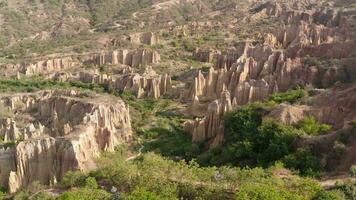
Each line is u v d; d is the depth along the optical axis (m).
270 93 97.44
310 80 97.50
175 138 87.62
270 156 66.38
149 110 108.25
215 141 77.62
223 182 52.59
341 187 50.38
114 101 100.00
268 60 106.56
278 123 71.00
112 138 83.38
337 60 99.75
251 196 46.75
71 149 72.19
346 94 75.75
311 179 53.59
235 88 103.19
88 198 51.00
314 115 73.31
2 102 112.62
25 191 66.31
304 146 64.06
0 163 72.81
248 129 74.12
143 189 50.28
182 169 57.38
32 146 73.44
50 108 104.50
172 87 119.88
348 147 60.62
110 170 58.94
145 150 83.19
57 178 71.75
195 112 101.81
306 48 111.31
